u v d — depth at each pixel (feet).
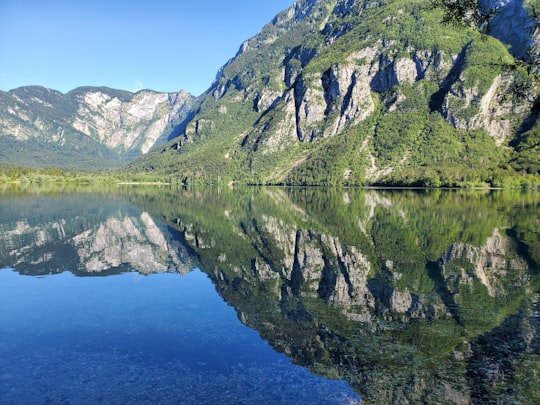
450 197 389.19
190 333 62.95
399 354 55.67
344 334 62.80
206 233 167.63
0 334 62.69
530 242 137.69
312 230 172.14
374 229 172.14
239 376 49.49
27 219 213.05
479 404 43.70
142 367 51.62
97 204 309.22
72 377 49.06
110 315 71.41
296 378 48.91
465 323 67.10
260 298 81.97
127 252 130.82
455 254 120.88
